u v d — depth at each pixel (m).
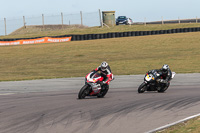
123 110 28.08
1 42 163.12
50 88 51.44
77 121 23.55
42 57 119.44
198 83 57.81
